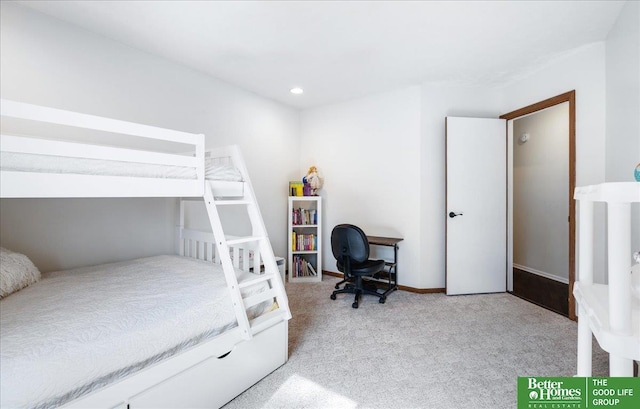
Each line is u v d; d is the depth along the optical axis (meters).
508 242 3.44
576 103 2.60
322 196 4.19
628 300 0.75
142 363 1.26
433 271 3.40
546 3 1.97
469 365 1.91
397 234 3.56
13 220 2.04
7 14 1.96
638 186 0.72
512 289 3.41
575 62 2.62
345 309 2.88
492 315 2.72
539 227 3.97
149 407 1.25
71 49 2.23
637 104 2.02
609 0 1.99
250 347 1.69
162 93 2.76
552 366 1.89
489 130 3.33
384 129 3.64
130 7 2.02
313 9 2.03
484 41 2.45
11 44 1.98
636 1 1.96
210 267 2.22
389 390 1.67
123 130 1.42
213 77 3.18
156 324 1.34
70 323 1.25
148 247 2.74
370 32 2.31
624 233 0.74
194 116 3.02
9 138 1.10
